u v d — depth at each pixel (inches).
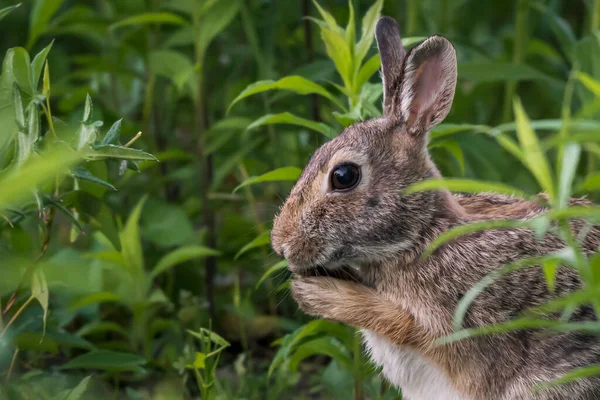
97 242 477.4
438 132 369.1
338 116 378.6
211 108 585.9
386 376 373.7
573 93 511.8
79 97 533.3
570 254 254.2
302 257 348.5
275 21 546.3
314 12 576.7
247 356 479.8
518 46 576.7
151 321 461.7
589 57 471.5
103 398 398.6
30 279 357.7
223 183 595.8
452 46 345.7
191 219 544.1
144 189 541.3
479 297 340.8
